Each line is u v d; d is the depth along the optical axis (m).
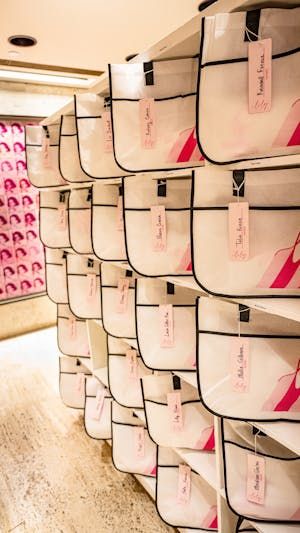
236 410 1.14
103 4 2.33
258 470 1.24
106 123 1.59
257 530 1.30
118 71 1.25
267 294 1.08
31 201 4.12
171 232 1.40
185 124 1.26
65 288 2.53
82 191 2.04
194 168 1.19
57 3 2.30
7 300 4.09
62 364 2.70
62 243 2.38
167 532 1.82
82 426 2.68
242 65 0.92
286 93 0.91
